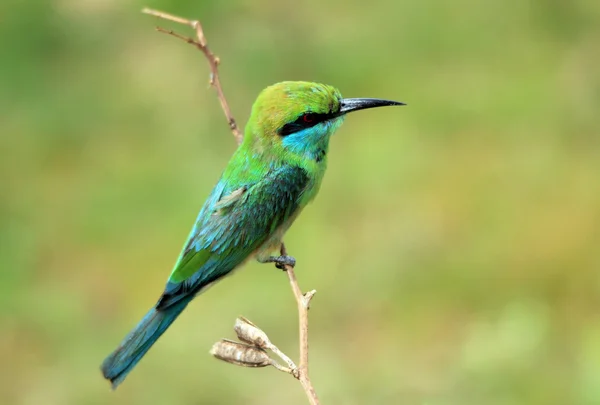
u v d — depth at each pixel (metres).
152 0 17.25
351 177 14.38
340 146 14.99
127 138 15.77
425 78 16.14
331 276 13.03
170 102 16.12
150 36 17.27
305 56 16.42
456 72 16.23
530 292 12.72
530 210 13.71
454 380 11.36
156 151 15.41
